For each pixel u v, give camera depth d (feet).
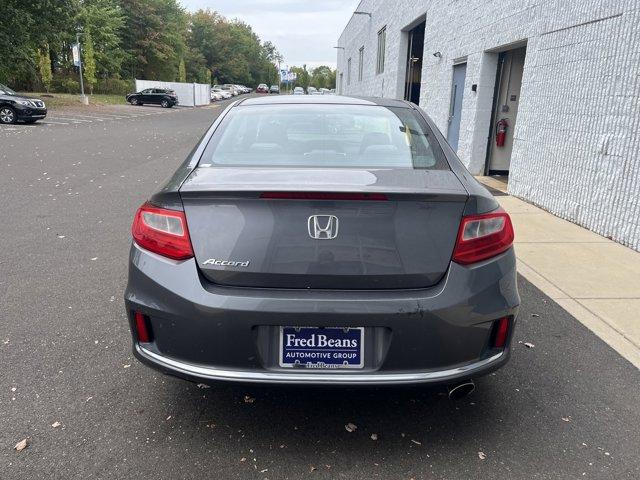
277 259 7.34
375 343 7.35
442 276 7.47
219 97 229.66
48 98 122.31
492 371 7.81
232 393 9.55
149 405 9.12
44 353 10.84
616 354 11.09
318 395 9.52
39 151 43.68
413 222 7.40
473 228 7.58
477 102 32.37
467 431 8.54
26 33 93.97
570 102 22.00
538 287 14.67
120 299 13.66
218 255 7.41
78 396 9.36
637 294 14.23
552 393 9.64
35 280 14.92
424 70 46.52
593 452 8.05
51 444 8.06
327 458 7.88
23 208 23.70
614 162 19.10
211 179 7.95
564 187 22.45
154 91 142.82
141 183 30.50
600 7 19.99
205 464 7.70
